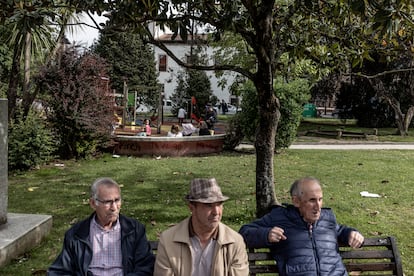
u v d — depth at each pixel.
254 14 5.35
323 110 45.94
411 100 24.78
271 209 3.87
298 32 6.47
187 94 38.44
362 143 18.16
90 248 3.31
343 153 14.45
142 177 10.12
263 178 5.98
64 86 11.85
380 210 7.36
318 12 6.50
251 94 13.95
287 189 8.98
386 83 24.81
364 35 6.32
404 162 12.64
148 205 7.54
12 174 10.46
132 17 5.02
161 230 6.20
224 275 3.09
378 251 3.71
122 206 7.46
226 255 3.11
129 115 23.80
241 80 18.78
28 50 12.61
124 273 3.31
